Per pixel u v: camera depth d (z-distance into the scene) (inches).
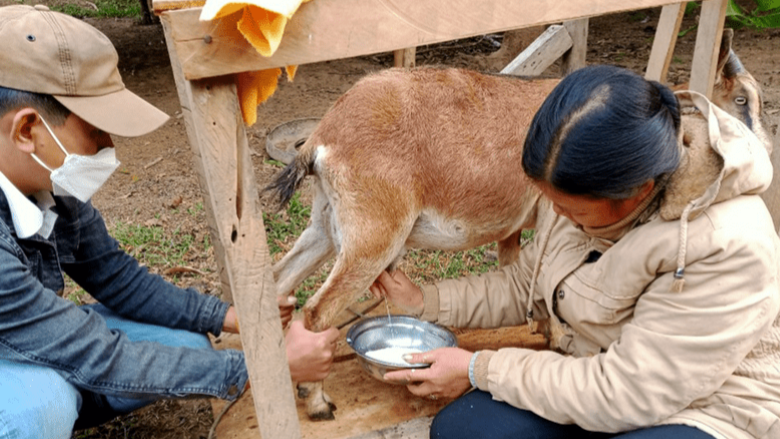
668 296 68.0
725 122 67.3
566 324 85.4
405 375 84.7
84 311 77.5
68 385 77.0
